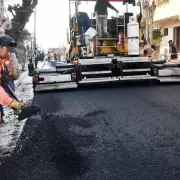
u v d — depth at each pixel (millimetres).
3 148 4383
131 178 3195
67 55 12492
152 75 10766
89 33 10500
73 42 10836
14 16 15008
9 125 5738
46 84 9984
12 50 6285
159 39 23547
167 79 10758
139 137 4574
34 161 3812
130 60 10430
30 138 4809
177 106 6656
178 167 3438
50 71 10031
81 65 10172
